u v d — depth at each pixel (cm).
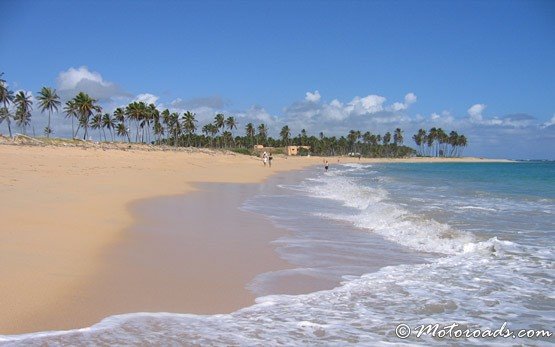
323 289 720
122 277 733
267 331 536
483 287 728
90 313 574
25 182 1852
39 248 854
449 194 2447
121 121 10194
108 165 3666
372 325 562
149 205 1570
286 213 1590
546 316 600
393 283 751
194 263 848
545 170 7575
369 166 10119
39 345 475
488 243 1041
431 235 1158
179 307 616
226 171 4325
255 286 726
